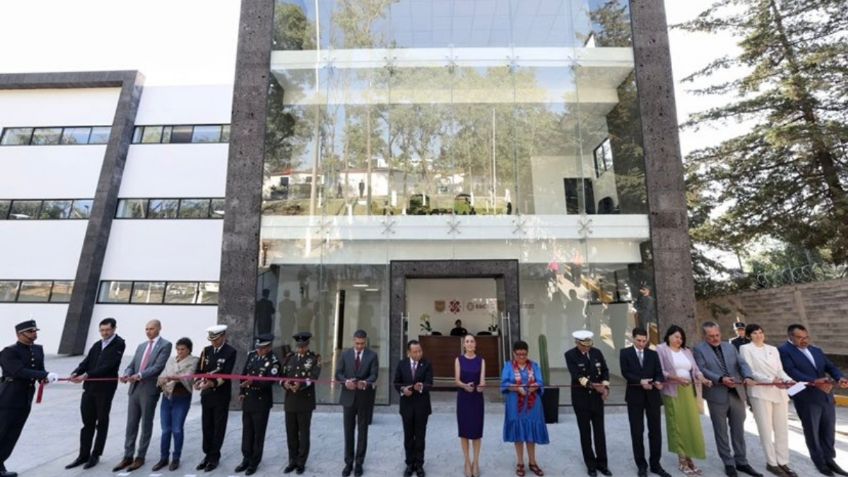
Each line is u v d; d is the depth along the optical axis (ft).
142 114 64.64
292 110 34.81
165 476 18.08
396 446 22.20
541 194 33.86
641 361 18.81
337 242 32.99
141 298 58.44
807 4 45.14
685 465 18.24
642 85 33.42
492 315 55.16
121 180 62.18
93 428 19.39
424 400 18.69
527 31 35.96
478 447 18.13
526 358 18.84
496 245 32.89
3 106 64.85
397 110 35.32
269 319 31.53
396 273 32.53
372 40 36.11
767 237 48.44
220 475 18.26
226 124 63.82
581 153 34.06
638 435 18.30
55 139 63.93
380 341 31.40
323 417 28.25
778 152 46.06
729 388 18.76
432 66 35.73
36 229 60.64
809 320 41.01
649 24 34.35
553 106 34.94
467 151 34.73
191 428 25.40
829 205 43.11
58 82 64.34
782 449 18.17
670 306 30.27
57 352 55.98
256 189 32.58
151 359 19.71
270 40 34.99
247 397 18.85
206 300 58.08
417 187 34.27
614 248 32.30
